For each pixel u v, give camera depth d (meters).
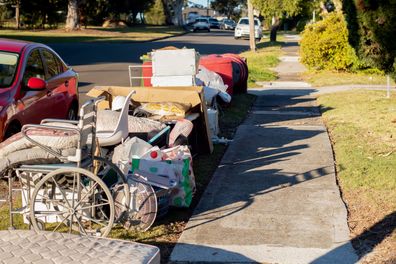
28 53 8.92
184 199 6.70
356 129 11.17
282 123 12.29
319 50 23.00
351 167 8.31
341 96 15.96
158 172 6.47
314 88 18.64
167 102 9.02
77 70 23.31
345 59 22.59
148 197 6.08
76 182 5.74
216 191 7.49
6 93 8.06
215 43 44.06
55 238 4.29
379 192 7.21
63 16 59.88
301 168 8.52
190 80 11.21
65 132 5.64
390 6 11.07
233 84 15.82
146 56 12.72
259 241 5.89
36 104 8.65
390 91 16.92
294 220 6.43
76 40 41.94
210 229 6.22
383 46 11.48
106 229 5.66
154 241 5.93
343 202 6.98
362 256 5.52
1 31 47.62
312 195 7.24
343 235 6.01
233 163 8.91
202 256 5.57
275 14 34.56
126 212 5.94
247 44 43.56
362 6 11.31
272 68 25.80
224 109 13.79
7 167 5.76
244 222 6.41
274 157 9.23
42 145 5.64
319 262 5.42
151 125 7.94
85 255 4.00
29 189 5.88
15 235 4.35
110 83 18.98
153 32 60.09
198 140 9.38
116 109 8.90
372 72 22.31
